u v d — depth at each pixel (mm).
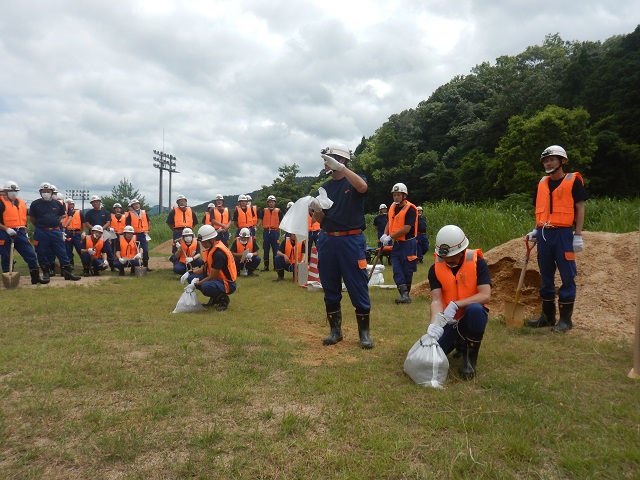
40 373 3543
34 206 9711
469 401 3131
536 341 4797
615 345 4574
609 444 2510
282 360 3973
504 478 2188
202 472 2219
